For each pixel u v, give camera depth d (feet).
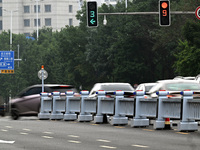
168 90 143.54
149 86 184.75
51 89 202.69
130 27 465.88
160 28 435.12
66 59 626.23
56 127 140.77
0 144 98.53
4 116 255.29
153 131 123.75
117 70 487.20
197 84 145.59
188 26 322.34
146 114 134.82
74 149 89.10
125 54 485.56
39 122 165.68
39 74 289.53
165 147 89.71
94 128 136.05
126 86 188.85
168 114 126.72
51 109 184.34
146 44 484.33
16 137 112.06
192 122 120.88
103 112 155.12
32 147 93.15
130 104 142.31
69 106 175.63
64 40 620.90
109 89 187.83
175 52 431.43
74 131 126.41
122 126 142.72
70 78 626.23
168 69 490.49
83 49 613.93
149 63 496.64
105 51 530.68
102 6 552.00
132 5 522.47
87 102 165.17
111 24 529.86
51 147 92.63
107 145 94.27
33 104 202.90
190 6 366.02
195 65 338.95
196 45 321.32
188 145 92.63
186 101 119.96
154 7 469.57
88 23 219.00
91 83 614.75
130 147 90.43
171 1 464.24
